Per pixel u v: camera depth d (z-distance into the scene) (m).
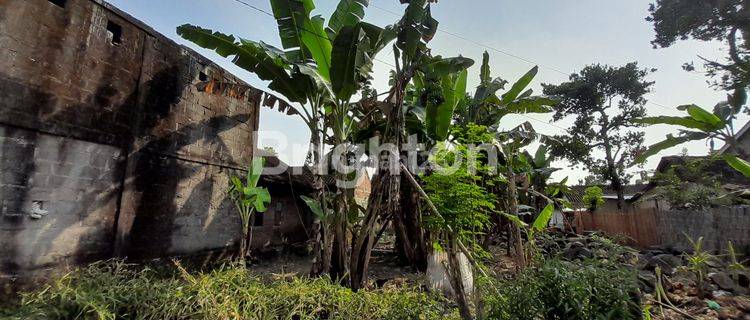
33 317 2.63
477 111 7.43
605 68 20.16
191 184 6.23
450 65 5.07
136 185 5.20
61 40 4.34
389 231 10.65
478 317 3.00
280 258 8.29
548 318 2.70
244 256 6.88
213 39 5.46
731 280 5.00
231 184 7.16
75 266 4.38
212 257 6.58
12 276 3.81
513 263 6.36
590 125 21.02
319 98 5.59
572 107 21.11
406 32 4.64
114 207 4.89
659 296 4.20
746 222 7.25
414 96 7.06
